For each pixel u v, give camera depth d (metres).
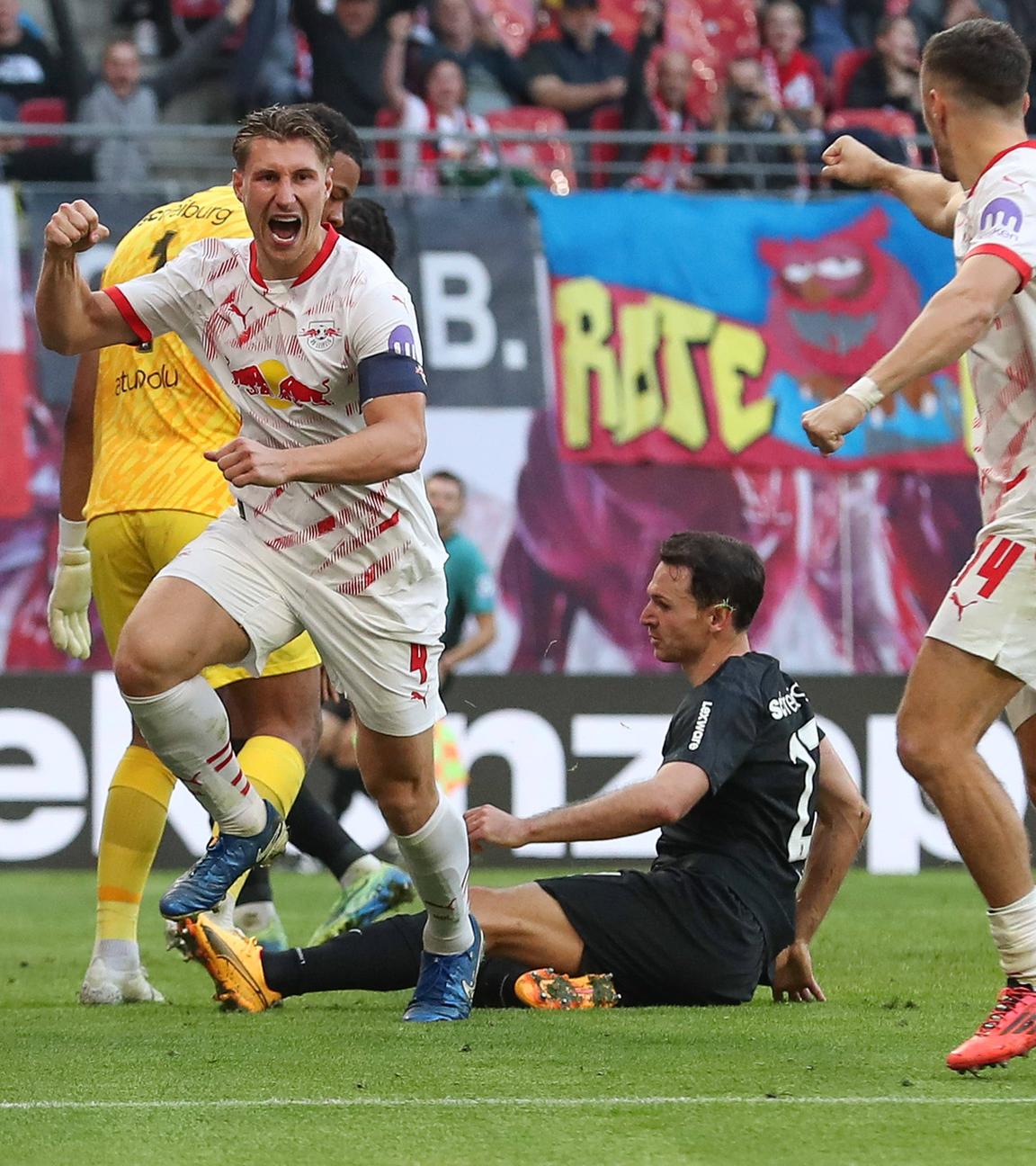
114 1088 12.07
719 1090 11.87
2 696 34.38
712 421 41.88
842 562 42.19
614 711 35.66
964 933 24.23
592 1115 11.10
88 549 18.38
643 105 47.56
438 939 15.32
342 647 14.10
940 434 42.47
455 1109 11.27
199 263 14.01
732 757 16.00
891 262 42.91
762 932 16.50
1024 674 12.68
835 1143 10.32
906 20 49.12
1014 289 12.43
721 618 16.50
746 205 42.88
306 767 17.39
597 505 41.47
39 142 43.94
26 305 39.84
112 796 17.41
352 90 46.31
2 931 25.16
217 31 46.22
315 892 31.36
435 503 33.12
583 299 41.81
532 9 48.78
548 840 15.36
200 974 20.31
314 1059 13.16
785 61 48.88
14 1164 9.86
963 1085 12.06
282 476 12.59
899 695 36.03
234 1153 10.10
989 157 13.03
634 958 16.27
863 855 35.75
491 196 42.09
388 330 13.40
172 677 13.64
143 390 17.25
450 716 35.22
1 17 45.00
